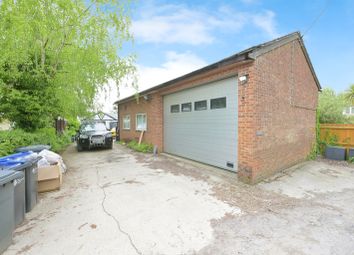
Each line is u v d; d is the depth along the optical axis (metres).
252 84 4.92
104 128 11.73
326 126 8.64
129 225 3.01
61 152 10.14
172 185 4.84
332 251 2.46
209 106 6.69
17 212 3.00
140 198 4.04
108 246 2.51
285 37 6.07
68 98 6.91
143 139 11.16
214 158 6.57
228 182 5.12
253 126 4.96
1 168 2.97
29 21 3.94
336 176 5.89
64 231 2.85
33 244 2.55
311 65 7.70
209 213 3.43
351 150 7.61
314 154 8.22
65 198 4.07
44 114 7.58
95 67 5.32
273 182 5.22
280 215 3.40
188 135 7.80
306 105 7.66
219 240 2.66
